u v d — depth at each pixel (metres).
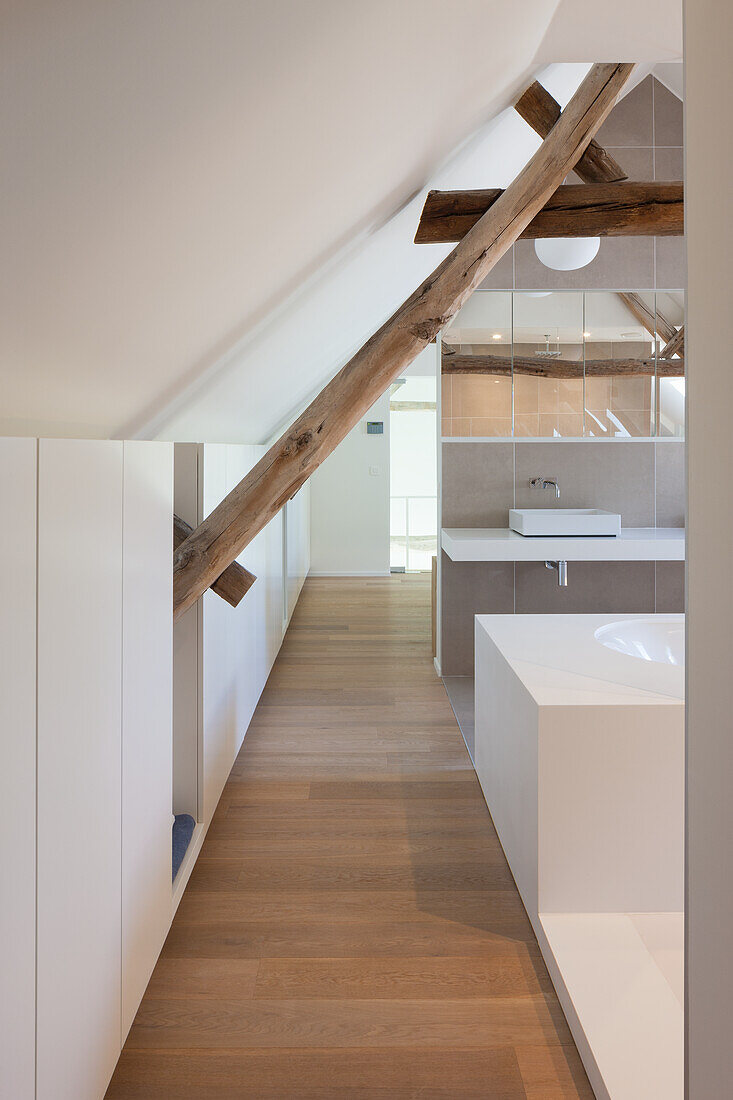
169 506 1.91
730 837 0.79
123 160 1.13
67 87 0.93
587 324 4.66
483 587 4.79
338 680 4.70
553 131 2.54
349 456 9.14
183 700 2.60
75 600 1.24
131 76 0.97
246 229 1.68
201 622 2.56
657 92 4.49
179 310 1.81
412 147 2.07
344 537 9.18
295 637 5.88
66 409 1.82
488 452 4.75
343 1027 1.74
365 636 5.93
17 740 1.02
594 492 4.74
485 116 2.40
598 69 2.51
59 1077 1.18
